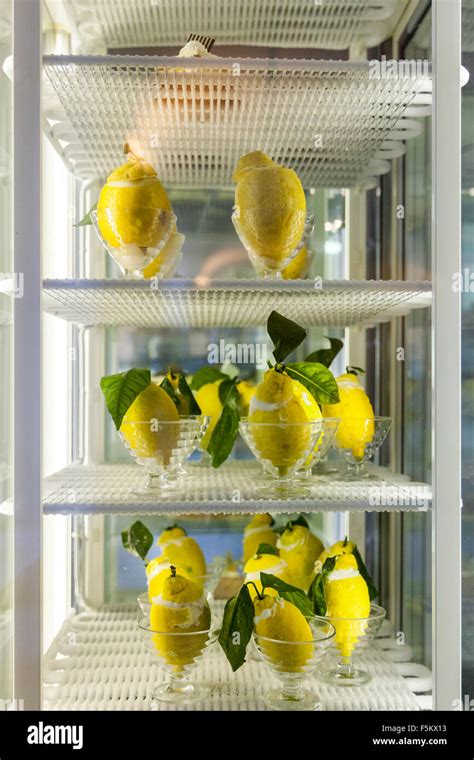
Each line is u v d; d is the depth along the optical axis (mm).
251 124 947
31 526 776
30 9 789
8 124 886
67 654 954
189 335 1167
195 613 812
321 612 863
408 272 1048
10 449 887
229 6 996
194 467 1083
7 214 890
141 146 1018
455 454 809
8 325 886
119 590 1158
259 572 883
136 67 812
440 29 817
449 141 815
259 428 847
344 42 1106
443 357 812
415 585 1002
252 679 881
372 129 965
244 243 877
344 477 981
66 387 1104
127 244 851
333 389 873
